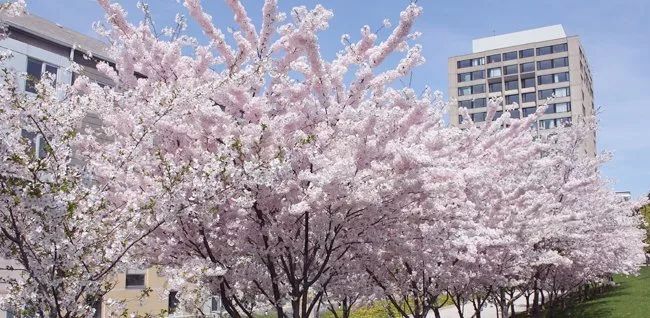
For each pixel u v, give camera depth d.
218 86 6.23
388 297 10.01
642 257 29.80
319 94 6.67
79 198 5.13
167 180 5.57
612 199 20.02
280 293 7.41
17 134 5.05
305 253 6.84
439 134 7.30
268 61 6.43
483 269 10.97
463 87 86.69
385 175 6.80
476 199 10.04
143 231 6.20
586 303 25.73
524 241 11.98
